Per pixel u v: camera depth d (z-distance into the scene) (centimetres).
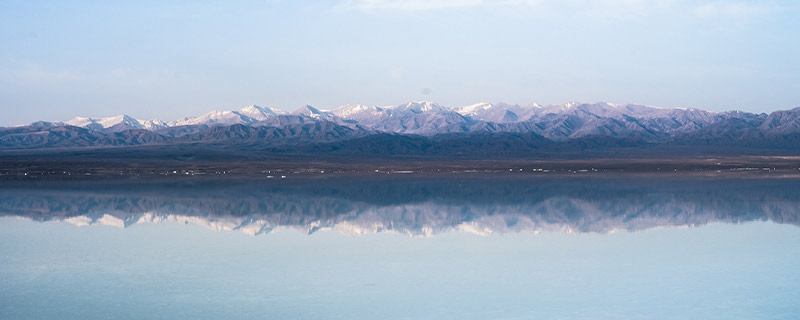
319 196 5931
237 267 2681
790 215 4209
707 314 1986
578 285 2345
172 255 2944
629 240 3272
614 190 6531
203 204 5188
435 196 5875
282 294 2255
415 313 2031
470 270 2602
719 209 4597
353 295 2239
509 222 3972
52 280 2472
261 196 5944
